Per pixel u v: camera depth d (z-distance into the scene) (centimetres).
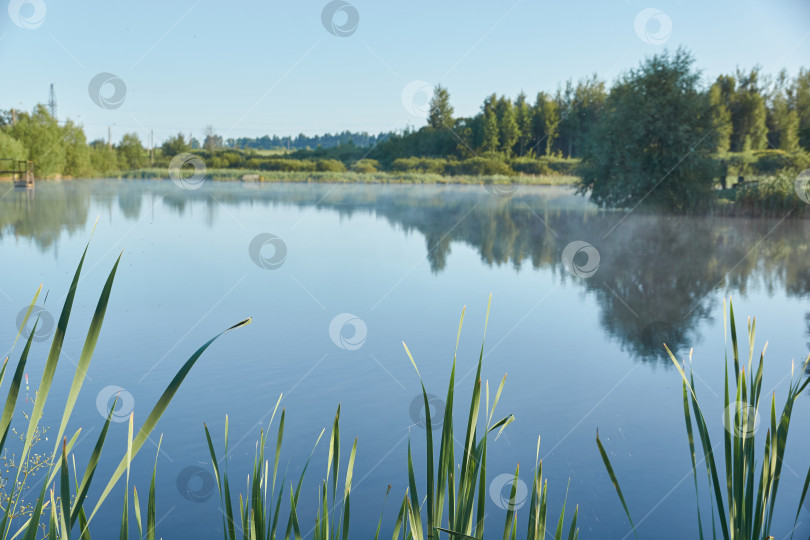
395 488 359
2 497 188
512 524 106
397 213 2248
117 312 762
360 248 1376
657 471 383
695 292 991
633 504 342
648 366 598
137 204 2303
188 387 512
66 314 67
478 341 677
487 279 1056
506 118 4600
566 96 3966
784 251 1473
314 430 436
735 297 959
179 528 309
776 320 805
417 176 4516
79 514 78
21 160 3503
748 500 110
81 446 395
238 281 966
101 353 595
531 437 433
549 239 1634
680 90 1967
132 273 1015
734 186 2325
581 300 909
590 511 335
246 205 2366
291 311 782
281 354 604
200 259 1159
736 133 3631
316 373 552
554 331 729
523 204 2853
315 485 359
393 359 598
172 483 356
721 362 613
